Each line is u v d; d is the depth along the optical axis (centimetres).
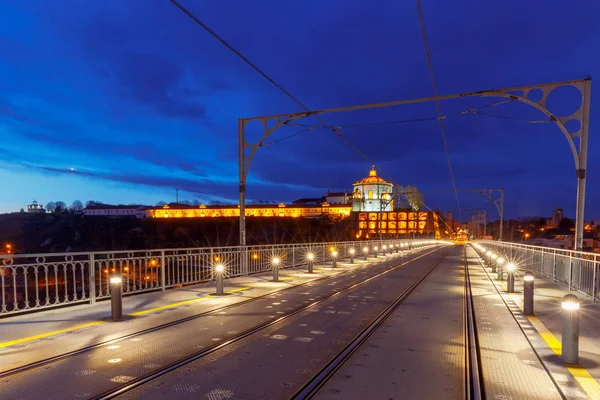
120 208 17650
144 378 478
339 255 2816
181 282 1283
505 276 1720
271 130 1742
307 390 448
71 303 909
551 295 1146
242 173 1783
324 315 856
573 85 1327
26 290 809
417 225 13688
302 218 13775
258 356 569
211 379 480
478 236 10056
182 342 633
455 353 592
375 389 455
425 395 438
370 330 725
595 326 748
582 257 1181
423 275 1739
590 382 473
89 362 532
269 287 1281
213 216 15062
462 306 980
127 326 731
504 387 460
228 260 1534
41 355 556
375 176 14850
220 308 917
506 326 764
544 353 586
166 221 14600
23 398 418
